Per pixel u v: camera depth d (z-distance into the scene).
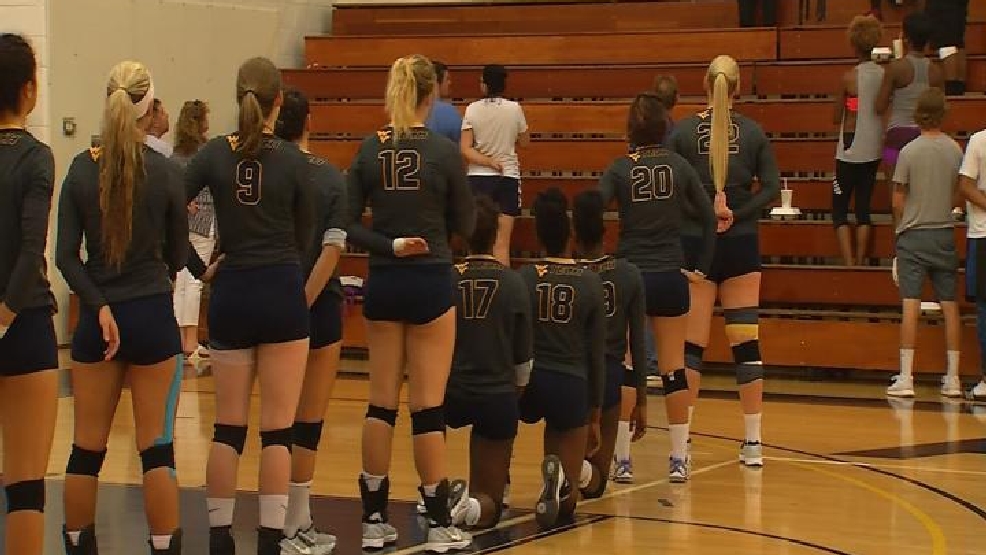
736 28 17.95
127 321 6.32
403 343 7.36
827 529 8.11
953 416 12.13
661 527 8.10
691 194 9.16
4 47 5.85
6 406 5.91
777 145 16.09
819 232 15.13
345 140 17.36
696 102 16.52
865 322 14.18
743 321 9.87
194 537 7.75
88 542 6.57
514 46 18.58
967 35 17.08
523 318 7.72
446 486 7.42
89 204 6.33
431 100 7.54
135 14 17.67
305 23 19.94
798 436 11.21
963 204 14.39
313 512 8.42
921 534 8.02
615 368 8.77
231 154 6.75
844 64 16.70
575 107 17.11
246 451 10.48
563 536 7.84
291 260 6.80
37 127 16.69
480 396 7.75
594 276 8.12
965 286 13.79
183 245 6.56
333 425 11.55
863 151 14.70
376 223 7.25
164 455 6.49
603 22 19.06
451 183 7.27
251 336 6.75
